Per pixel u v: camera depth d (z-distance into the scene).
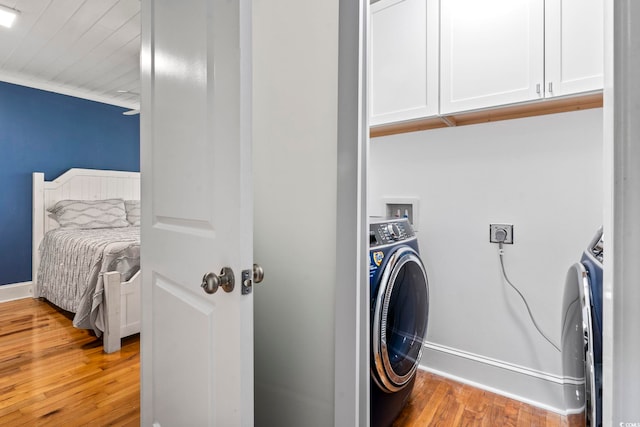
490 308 1.86
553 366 1.67
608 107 0.55
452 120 1.87
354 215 1.00
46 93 3.93
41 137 3.90
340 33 1.01
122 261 2.62
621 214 0.51
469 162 1.92
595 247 1.12
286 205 1.20
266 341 1.29
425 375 2.01
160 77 1.14
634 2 0.50
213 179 0.88
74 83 3.88
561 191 1.65
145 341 1.31
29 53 3.13
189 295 1.01
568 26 1.42
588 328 1.00
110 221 3.98
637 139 0.50
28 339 2.66
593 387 0.95
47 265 3.44
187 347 1.01
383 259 1.30
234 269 0.81
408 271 1.48
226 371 0.84
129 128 4.63
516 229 1.77
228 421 0.84
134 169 4.68
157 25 1.16
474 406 1.70
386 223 1.48
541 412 1.65
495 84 1.59
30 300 3.66
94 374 2.13
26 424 1.65
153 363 1.25
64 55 3.18
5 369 2.19
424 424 1.56
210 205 0.89
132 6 2.40
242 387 0.80
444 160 2.00
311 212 1.13
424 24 1.80
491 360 1.85
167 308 1.14
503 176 1.81
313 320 1.14
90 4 2.38
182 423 1.05
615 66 0.52
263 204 1.27
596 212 1.57
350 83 1.00
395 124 1.95
